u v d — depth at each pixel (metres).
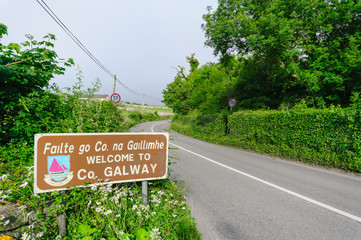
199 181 4.98
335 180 5.22
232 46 12.99
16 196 2.35
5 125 3.71
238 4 10.41
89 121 3.53
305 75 9.18
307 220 3.14
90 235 2.19
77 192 2.44
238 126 11.72
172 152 9.10
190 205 3.60
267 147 9.11
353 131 6.09
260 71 15.05
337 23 9.92
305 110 7.82
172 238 2.41
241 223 3.02
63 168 2.29
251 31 9.71
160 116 67.62
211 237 2.65
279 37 9.09
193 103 24.48
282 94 13.95
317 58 9.36
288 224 3.01
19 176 2.77
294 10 9.45
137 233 2.22
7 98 3.71
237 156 8.51
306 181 5.11
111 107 4.28
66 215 2.39
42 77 4.18
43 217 2.20
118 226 2.35
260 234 2.74
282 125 8.66
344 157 6.27
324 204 3.73
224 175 5.55
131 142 2.70
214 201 3.80
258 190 4.42
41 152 2.17
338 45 9.17
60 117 4.08
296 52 8.95
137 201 2.91
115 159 2.61
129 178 2.71
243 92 16.30
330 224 3.03
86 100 4.11
